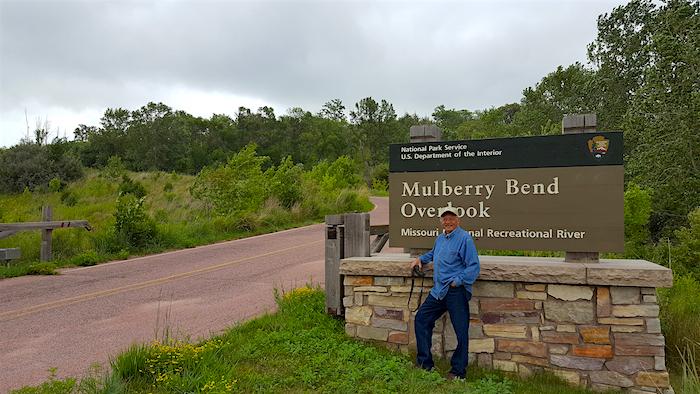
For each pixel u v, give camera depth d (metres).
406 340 6.04
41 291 9.02
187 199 25.80
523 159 5.91
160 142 83.00
